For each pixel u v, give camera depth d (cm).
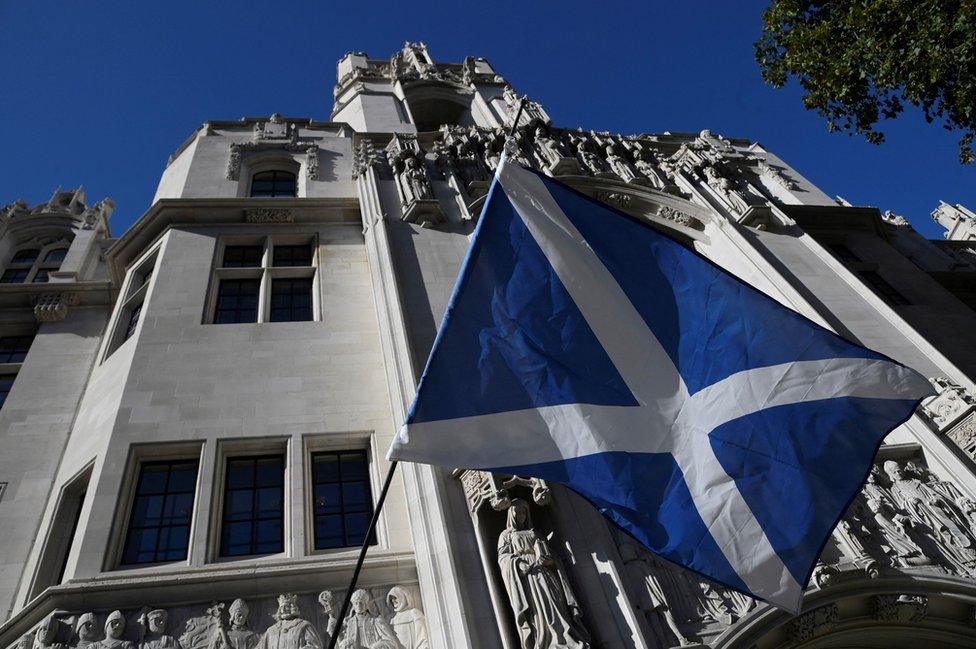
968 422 1423
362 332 1722
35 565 1299
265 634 1041
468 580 1059
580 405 1003
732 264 2114
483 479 1141
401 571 1155
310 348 1648
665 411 1018
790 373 1040
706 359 1060
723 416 1015
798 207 2578
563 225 1142
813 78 1825
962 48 1473
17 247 2502
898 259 2545
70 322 2067
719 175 2412
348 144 2609
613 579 1059
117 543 1198
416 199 1919
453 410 957
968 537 1270
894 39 1612
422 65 3809
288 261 2016
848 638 1166
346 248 2030
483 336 1032
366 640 1045
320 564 1138
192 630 1034
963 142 1655
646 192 2314
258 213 2094
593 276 1111
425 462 913
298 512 1277
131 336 1791
